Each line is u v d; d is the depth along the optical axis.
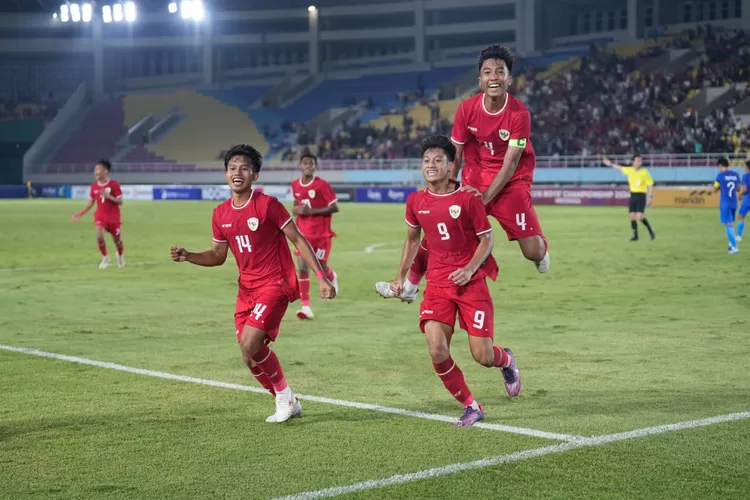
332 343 9.18
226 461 5.10
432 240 5.88
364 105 60.78
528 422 5.94
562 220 31.84
